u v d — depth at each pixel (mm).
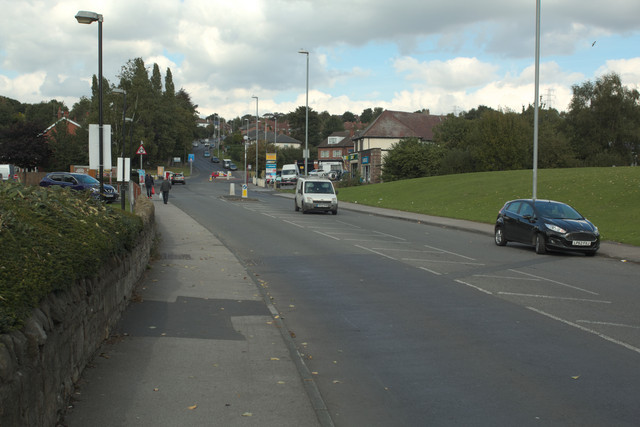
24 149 63125
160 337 6977
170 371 5715
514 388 5547
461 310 9055
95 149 16141
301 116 146125
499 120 54156
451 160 55875
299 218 28703
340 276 12320
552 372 6023
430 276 12352
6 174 41094
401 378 5871
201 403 4910
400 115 83562
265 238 19625
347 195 47625
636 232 19859
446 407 5074
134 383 5305
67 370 4668
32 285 3857
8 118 116062
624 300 9883
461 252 16812
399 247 17672
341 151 110562
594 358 6516
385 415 4906
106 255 6230
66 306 4594
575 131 70125
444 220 27828
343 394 5422
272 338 7148
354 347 7020
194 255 14648
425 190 41875
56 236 5168
